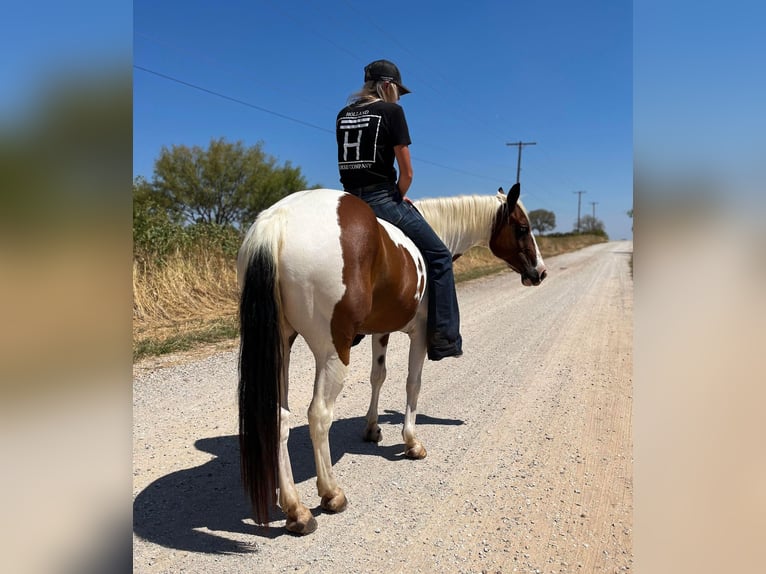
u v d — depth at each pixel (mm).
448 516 2877
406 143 3217
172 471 3330
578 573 2395
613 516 2875
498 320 8984
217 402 4586
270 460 2395
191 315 8438
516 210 4203
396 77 3328
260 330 2400
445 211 4043
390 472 3422
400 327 3330
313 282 2480
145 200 10070
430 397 4934
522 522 2816
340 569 2416
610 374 5652
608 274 18641
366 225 2660
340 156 3330
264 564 2443
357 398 4930
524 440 3914
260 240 2449
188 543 2590
